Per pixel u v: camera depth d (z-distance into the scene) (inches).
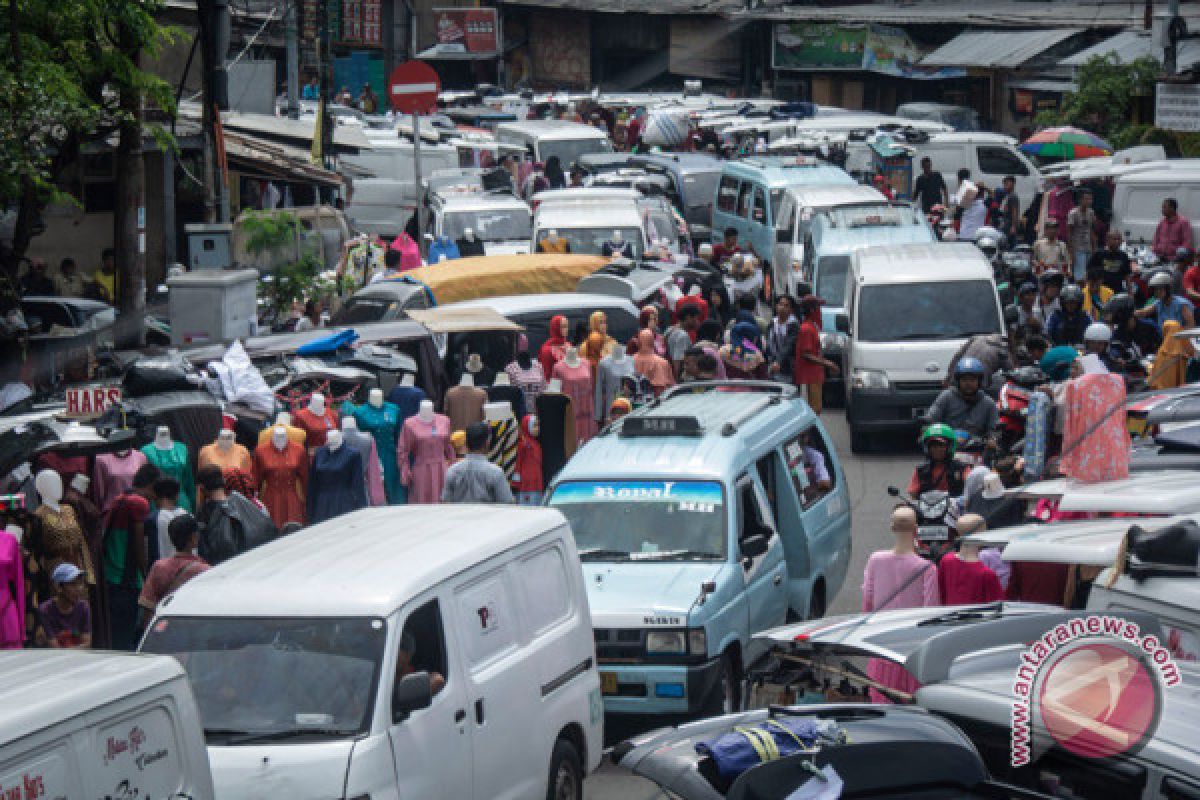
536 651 408.8
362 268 1190.3
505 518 430.0
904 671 296.7
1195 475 413.1
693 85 2118.6
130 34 888.3
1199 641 287.9
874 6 2044.8
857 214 1169.4
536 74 2416.3
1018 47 1889.8
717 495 521.0
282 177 1309.1
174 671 299.9
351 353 706.8
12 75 780.6
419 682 351.3
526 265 971.3
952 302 914.7
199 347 717.9
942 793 235.0
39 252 1258.0
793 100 2106.3
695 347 775.1
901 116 2074.3
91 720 277.7
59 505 496.4
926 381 893.2
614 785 460.8
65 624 485.4
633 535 518.3
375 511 452.1
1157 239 1231.5
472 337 816.9
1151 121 1722.4
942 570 446.3
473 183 1620.3
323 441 631.8
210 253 1077.1
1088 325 867.4
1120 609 300.8
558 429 676.1
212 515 527.8
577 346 843.4
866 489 823.1
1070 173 1368.1
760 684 335.0
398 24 2709.2
